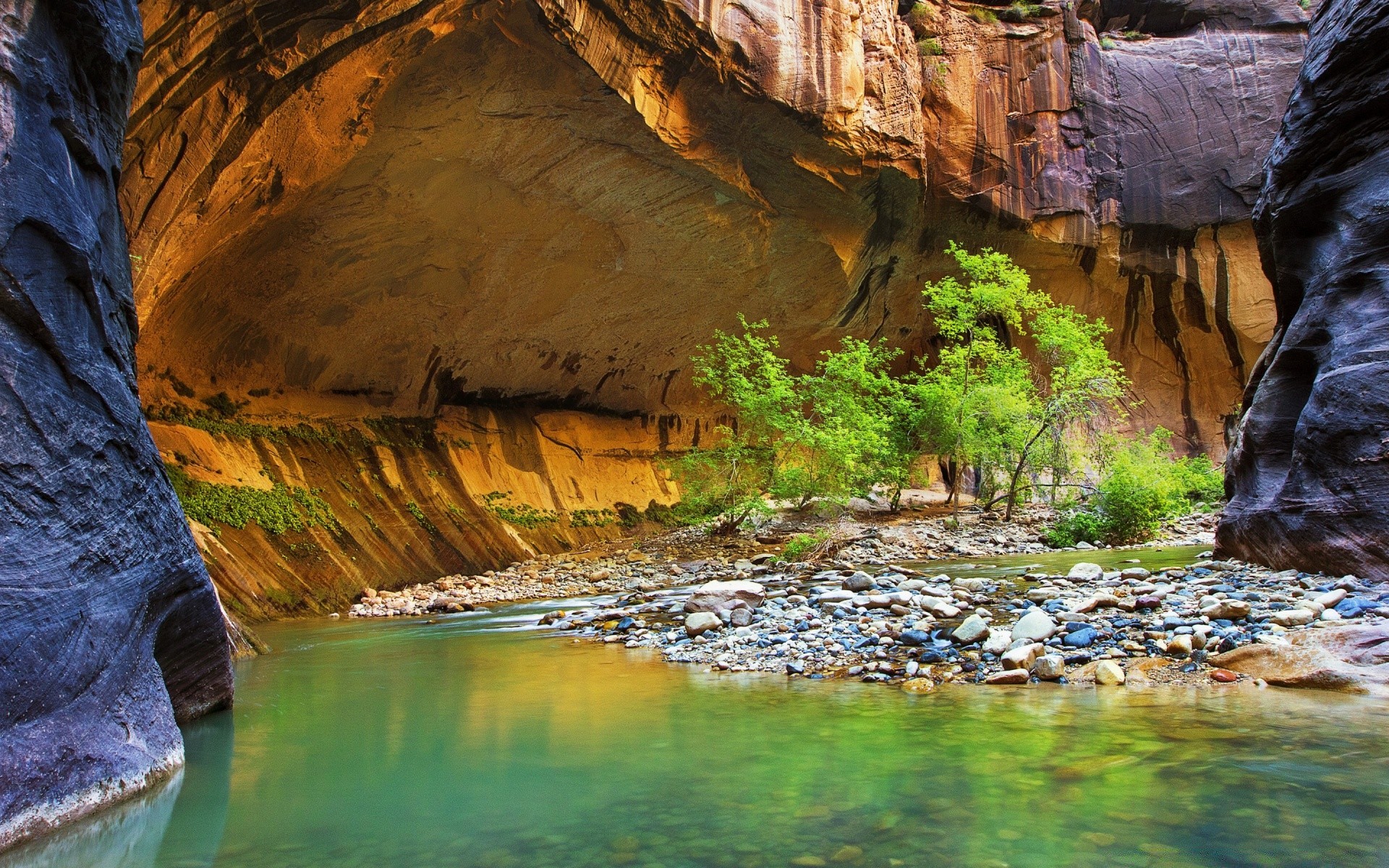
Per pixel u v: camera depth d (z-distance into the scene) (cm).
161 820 336
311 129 1092
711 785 366
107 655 374
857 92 1587
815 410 1864
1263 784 336
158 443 1220
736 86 1406
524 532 1731
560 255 1630
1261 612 639
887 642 667
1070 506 1811
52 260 372
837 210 1742
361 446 1570
